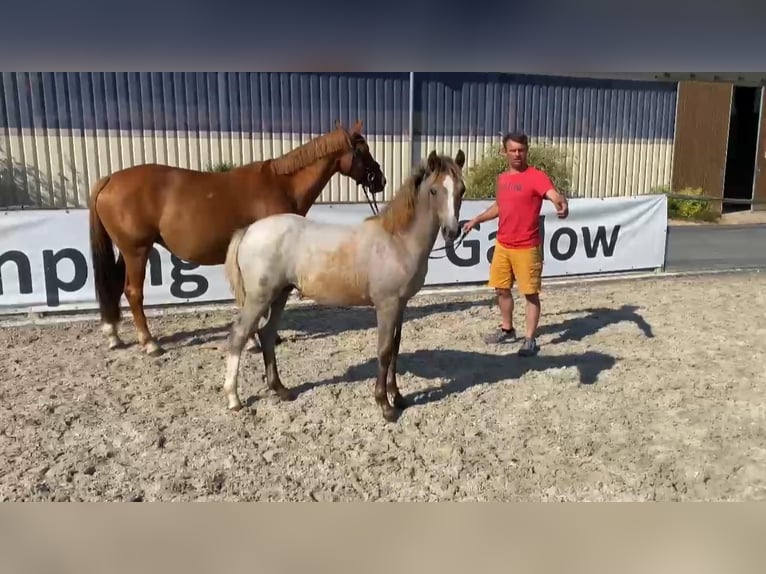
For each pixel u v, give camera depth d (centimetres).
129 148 1232
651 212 852
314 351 552
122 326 610
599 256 831
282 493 333
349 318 661
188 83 1245
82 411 423
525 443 389
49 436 387
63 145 1193
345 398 450
